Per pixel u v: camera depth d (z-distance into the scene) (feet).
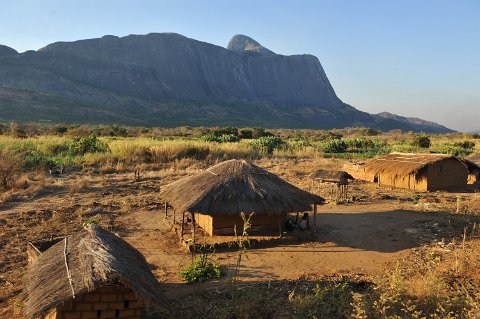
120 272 21.75
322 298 27.55
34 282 23.56
